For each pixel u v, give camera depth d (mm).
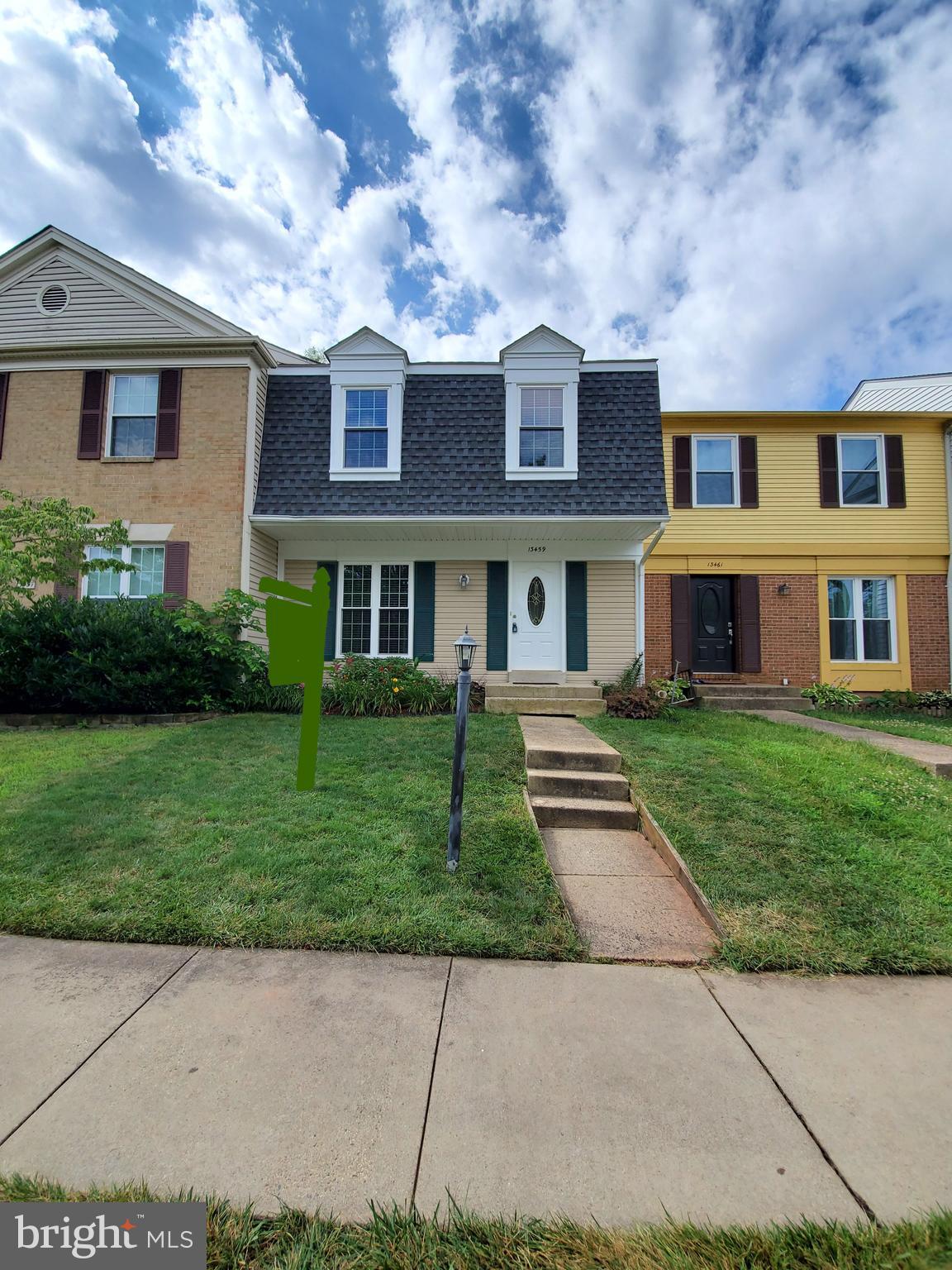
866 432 11523
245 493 9430
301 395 10125
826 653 11336
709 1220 1504
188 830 3934
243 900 3113
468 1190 1581
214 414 9594
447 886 3291
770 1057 2127
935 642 11320
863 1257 1403
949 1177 1636
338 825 4027
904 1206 1538
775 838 3920
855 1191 1584
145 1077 1975
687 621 11461
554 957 2758
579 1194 1574
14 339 10086
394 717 8055
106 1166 1637
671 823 4168
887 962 2738
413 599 10312
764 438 11586
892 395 15164
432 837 3871
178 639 8125
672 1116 1841
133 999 2398
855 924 3025
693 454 11648
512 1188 1590
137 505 9555
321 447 9859
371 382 9945
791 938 2889
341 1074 2000
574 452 9656
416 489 9609
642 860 3938
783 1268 1381
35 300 10109
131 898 3121
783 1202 1552
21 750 5914
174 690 7871
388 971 2633
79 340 10031
